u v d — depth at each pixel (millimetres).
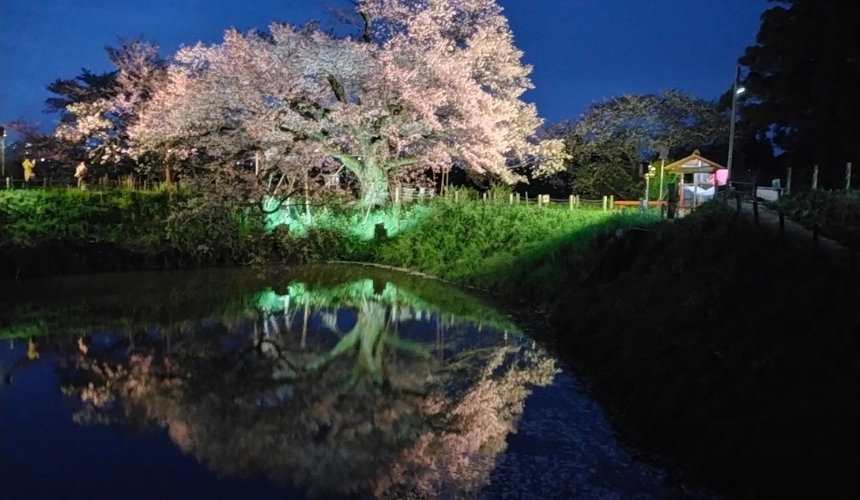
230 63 25219
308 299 19672
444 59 25703
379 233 28328
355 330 15859
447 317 17438
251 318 16844
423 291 21453
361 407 10539
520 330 15945
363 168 28406
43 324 15352
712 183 28844
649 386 9812
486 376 12180
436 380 11961
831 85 25688
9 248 20562
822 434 6902
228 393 11055
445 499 7453
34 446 8680
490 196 32031
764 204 18359
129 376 11789
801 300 9773
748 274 11648
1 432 9109
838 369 7949
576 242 20266
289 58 25375
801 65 27625
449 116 26594
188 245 24953
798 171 29719
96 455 8453
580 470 8148
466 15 28516
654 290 13688
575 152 40312
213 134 26250
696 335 10398
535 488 7691
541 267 20297
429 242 26328
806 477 6559
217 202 25359
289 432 9406
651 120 41219
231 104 25406
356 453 8727
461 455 8656
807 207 16281
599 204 32281
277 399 10820
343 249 28219
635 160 39688
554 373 12320
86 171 33031
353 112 25312
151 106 27391
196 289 20531
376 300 19766
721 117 41312
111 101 32125
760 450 7184
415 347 14336
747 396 8180
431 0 27188
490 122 26594
